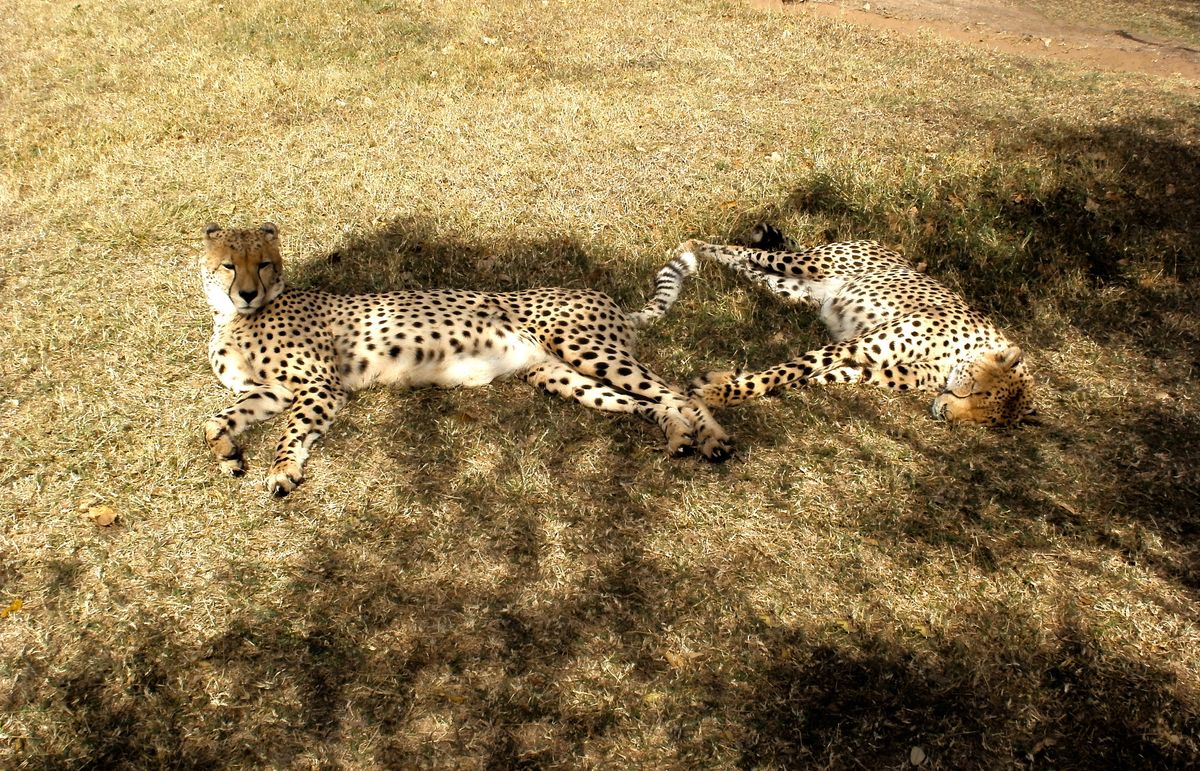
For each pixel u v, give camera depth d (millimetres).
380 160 7250
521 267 5988
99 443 4434
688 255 5801
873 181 6668
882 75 9133
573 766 3162
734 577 3857
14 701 3334
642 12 10891
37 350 5117
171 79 8969
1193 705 3377
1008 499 4297
